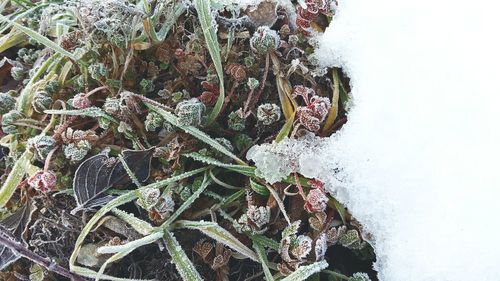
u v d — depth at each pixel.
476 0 0.30
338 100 0.30
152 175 0.30
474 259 0.25
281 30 0.31
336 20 0.30
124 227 0.29
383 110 0.28
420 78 0.28
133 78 0.31
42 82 0.32
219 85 0.30
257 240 0.28
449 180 0.26
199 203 0.29
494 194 0.26
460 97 0.27
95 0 0.30
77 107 0.30
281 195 0.28
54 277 0.30
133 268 0.29
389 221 0.27
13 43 0.36
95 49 0.31
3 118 0.31
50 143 0.29
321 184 0.28
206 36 0.29
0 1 0.37
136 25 0.30
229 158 0.30
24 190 0.30
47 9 0.33
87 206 0.28
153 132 0.31
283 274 0.27
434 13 0.29
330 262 0.29
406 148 0.27
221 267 0.28
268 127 0.30
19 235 0.30
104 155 0.29
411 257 0.26
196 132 0.29
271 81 0.31
